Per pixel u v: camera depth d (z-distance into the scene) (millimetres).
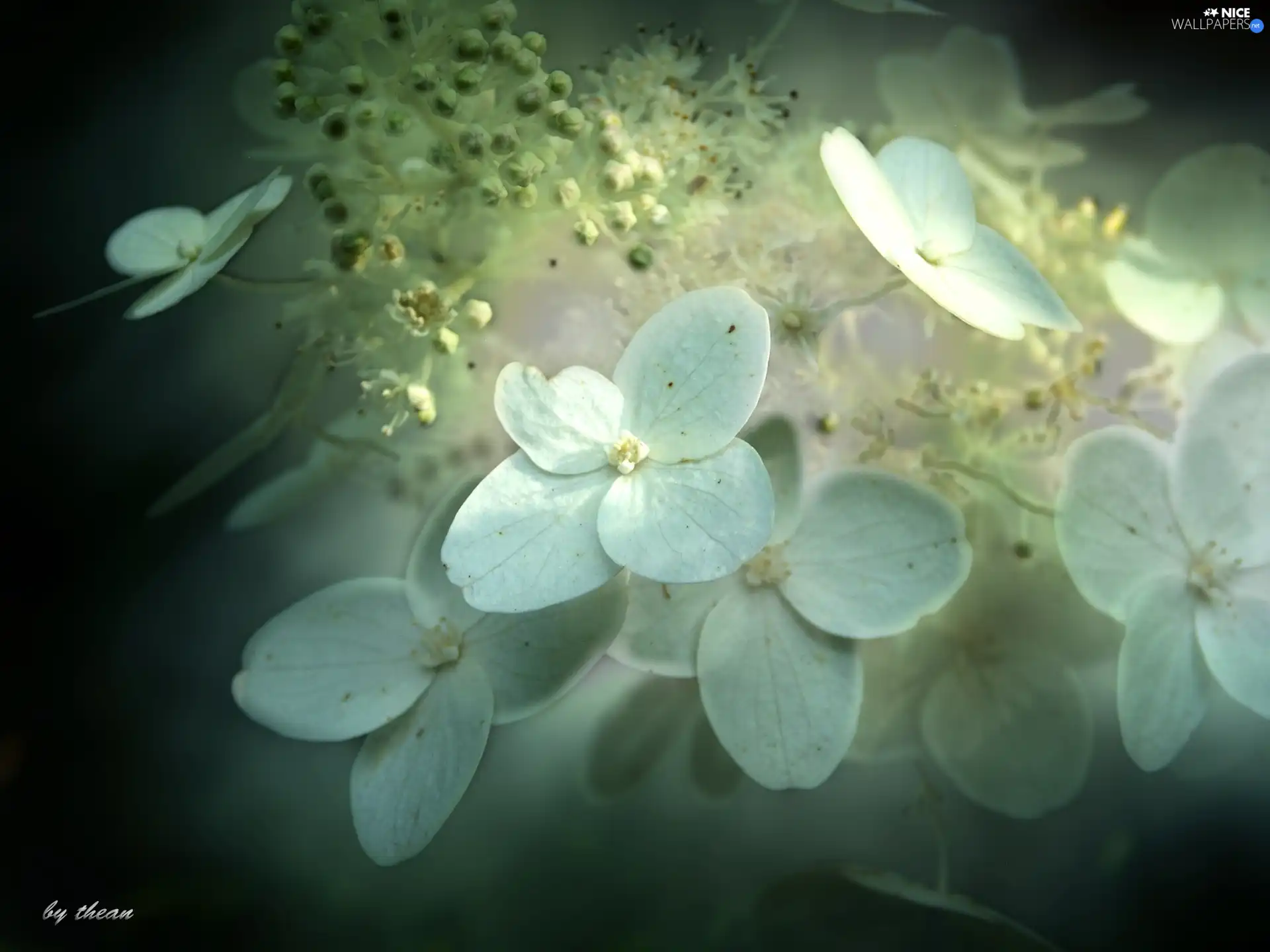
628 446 106
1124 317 133
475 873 130
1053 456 125
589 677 125
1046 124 153
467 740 108
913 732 119
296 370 130
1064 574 120
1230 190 137
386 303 123
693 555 99
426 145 123
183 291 121
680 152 125
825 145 114
